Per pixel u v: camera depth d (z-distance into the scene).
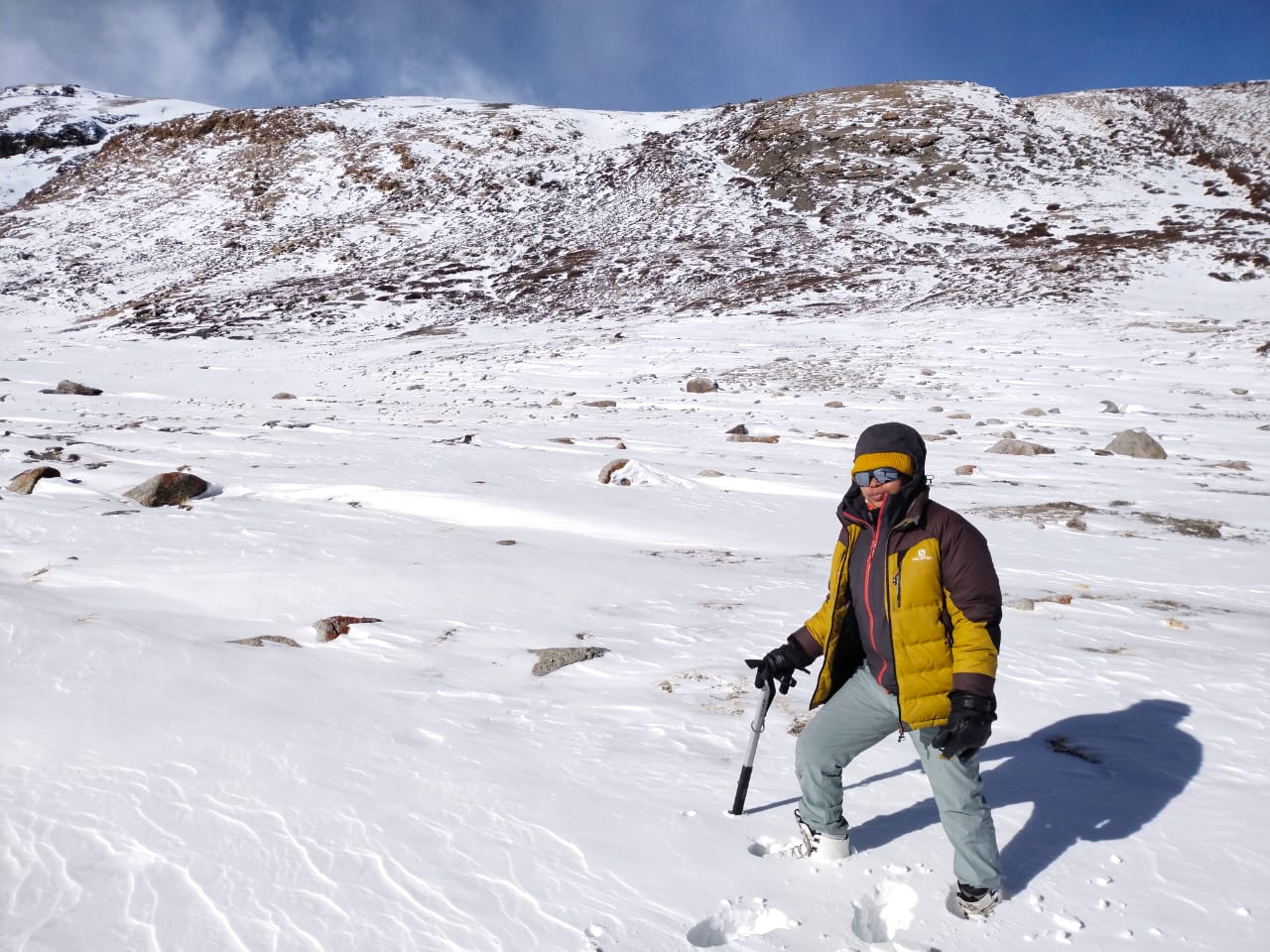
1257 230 49.31
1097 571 8.22
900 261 49.94
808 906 2.87
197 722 4.15
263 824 3.30
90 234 70.69
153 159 86.00
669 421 20.17
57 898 2.87
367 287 52.94
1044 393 23.42
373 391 27.80
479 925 2.73
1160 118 75.94
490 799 3.51
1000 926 2.78
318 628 5.75
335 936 2.68
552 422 20.00
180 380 30.62
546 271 54.19
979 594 2.68
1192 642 5.87
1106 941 2.69
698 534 9.51
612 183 70.06
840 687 3.12
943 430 18.62
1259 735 4.24
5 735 3.94
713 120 83.88
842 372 27.84
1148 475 13.89
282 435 16.59
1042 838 3.31
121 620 5.62
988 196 60.28
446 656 5.40
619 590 6.97
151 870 3.02
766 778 3.76
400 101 97.88
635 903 2.85
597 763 3.88
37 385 27.62
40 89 115.50
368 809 3.42
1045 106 79.62
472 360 34.03
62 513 9.05
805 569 7.98
